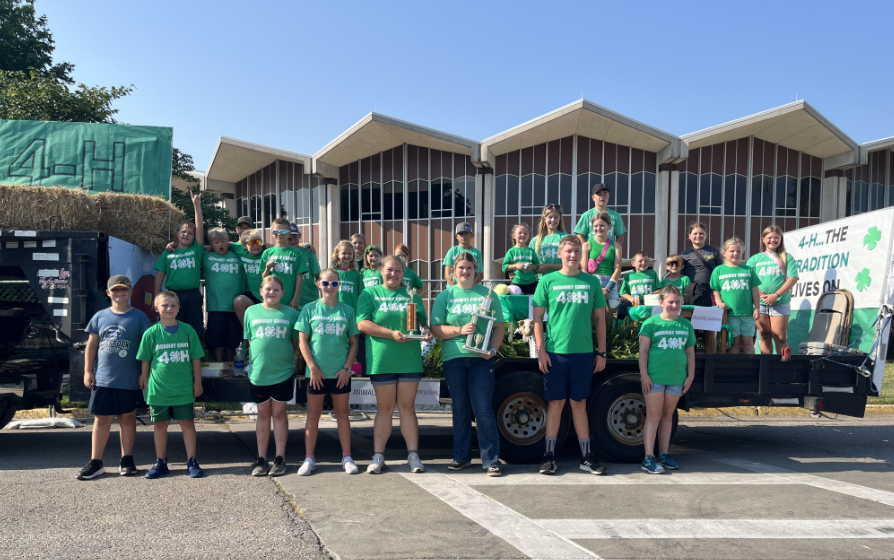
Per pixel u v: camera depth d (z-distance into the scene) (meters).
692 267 6.85
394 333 4.91
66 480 4.68
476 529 3.52
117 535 3.38
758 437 7.19
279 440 4.96
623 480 4.82
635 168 25.14
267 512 3.82
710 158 25.19
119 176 6.75
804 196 25.70
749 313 6.26
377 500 4.12
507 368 5.54
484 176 25.64
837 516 3.86
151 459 5.57
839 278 6.48
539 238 7.11
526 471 5.13
